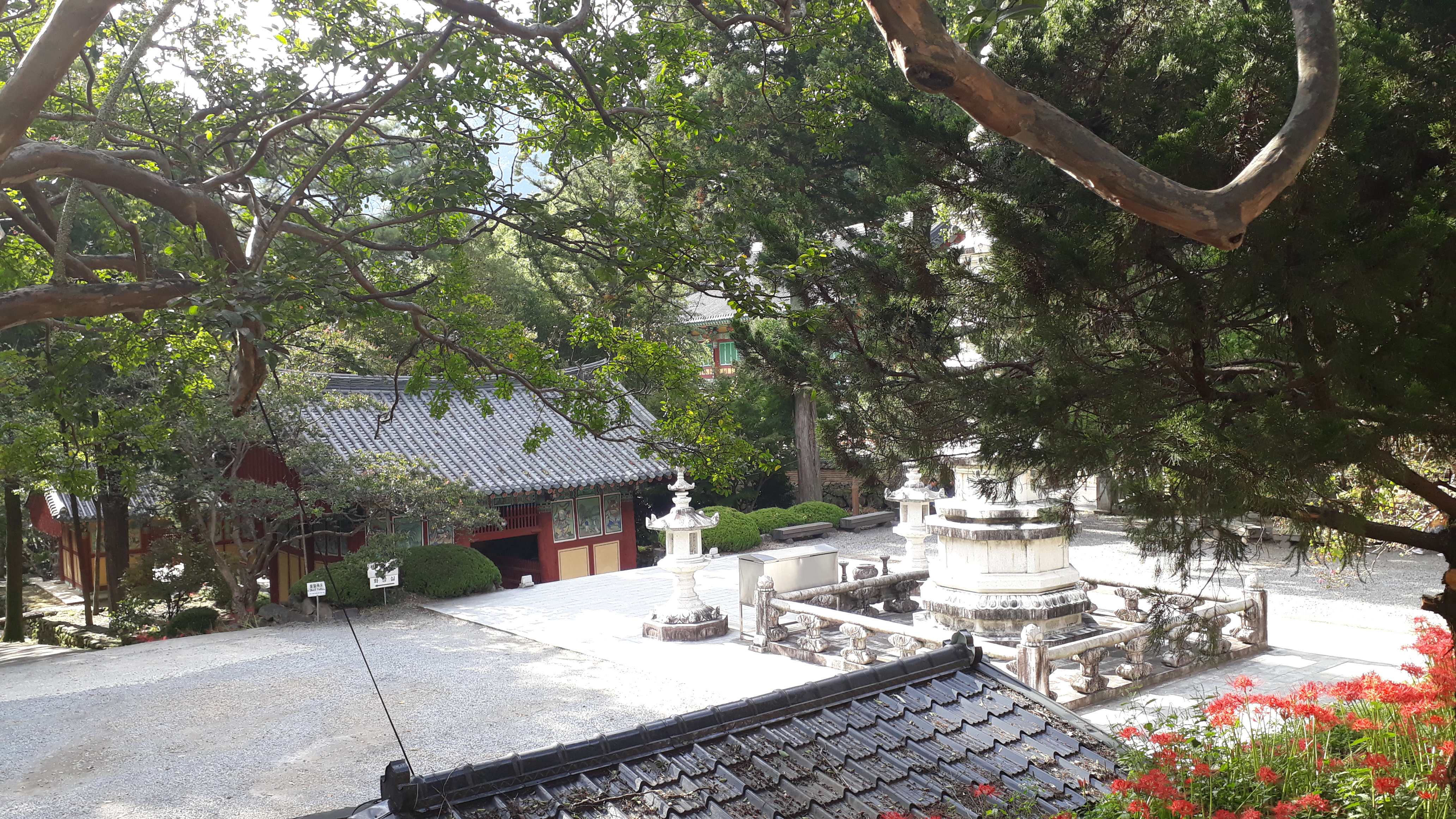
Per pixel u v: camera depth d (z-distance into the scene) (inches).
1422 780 204.7
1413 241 119.7
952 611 461.1
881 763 158.1
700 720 158.9
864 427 208.8
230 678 513.3
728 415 336.5
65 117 251.1
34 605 927.7
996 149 174.4
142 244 297.0
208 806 338.0
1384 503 199.9
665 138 315.3
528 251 957.2
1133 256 150.7
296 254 241.6
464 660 532.4
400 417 836.6
